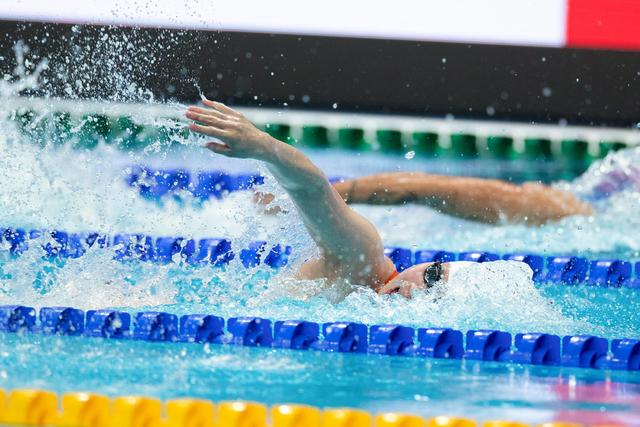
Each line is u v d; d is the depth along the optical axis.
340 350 12.37
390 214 22.72
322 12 31.34
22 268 16.11
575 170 28.09
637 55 31.02
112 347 11.95
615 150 30.38
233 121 12.32
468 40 31.30
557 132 31.20
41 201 19.48
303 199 13.23
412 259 19.56
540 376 11.27
